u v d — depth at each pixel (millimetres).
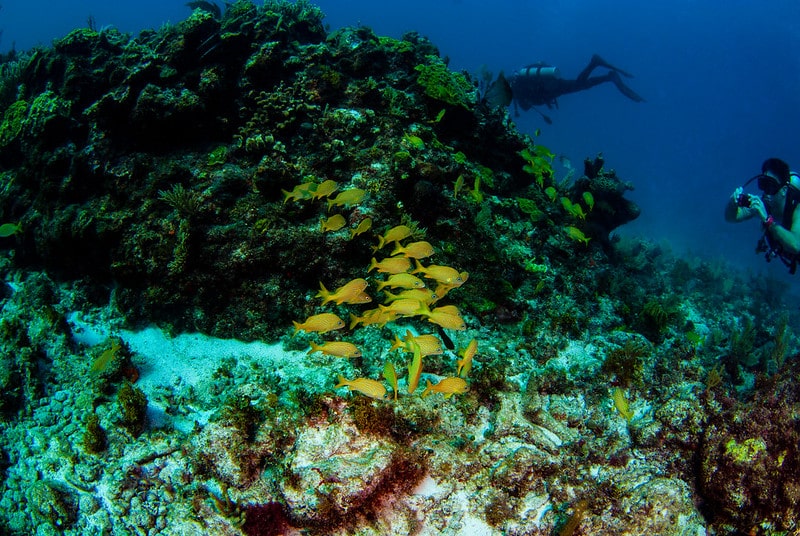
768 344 3797
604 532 1805
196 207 2424
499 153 3609
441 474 1802
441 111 3092
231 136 2852
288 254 2406
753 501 1854
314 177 2637
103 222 2564
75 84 2938
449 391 1752
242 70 2893
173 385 2242
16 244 3041
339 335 2408
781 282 6484
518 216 3281
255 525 1687
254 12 3223
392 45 3475
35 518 1802
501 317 2623
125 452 1903
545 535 1761
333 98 2961
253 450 1781
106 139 2764
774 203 2602
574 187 4125
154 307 2562
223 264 2389
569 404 2156
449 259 2680
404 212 2631
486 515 1752
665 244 8289
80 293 2758
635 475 1992
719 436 2008
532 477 1787
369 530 1687
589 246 3736
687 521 1793
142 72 2744
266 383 2092
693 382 2348
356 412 1827
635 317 3094
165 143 2795
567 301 2928
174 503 1759
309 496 1641
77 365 2311
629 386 2301
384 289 2469
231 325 2475
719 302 5020
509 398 2098
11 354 2256
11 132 3145
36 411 2104
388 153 2713
